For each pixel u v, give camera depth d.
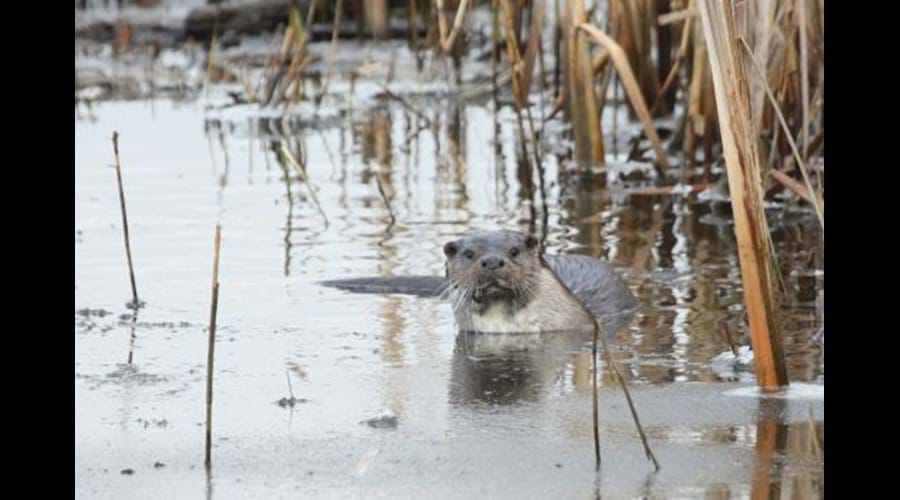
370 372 25.25
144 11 61.50
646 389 23.81
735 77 22.38
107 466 20.73
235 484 20.03
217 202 38.34
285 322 28.41
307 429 22.20
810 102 35.31
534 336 27.81
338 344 27.06
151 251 33.50
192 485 20.02
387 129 48.12
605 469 20.28
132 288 29.58
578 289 29.83
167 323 28.22
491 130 47.25
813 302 28.69
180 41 59.53
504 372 25.20
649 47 43.66
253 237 34.78
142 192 39.31
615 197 38.75
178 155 44.19
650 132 39.84
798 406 22.62
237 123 49.12
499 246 28.03
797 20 33.50
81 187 39.81
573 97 41.06
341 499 19.44
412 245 34.09
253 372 25.27
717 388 23.70
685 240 34.38
